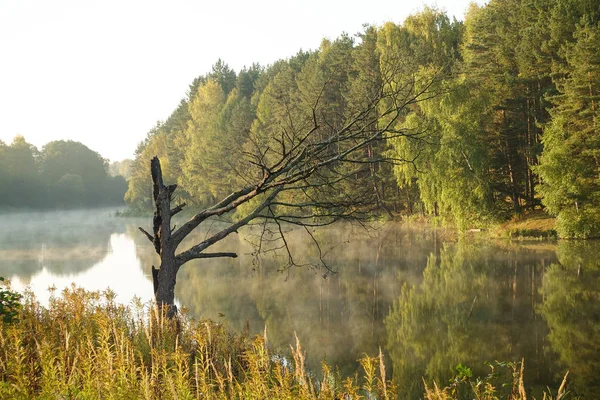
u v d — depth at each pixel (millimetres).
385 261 31531
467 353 14820
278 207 44312
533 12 49906
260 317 19297
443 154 41219
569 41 42844
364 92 39906
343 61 60031
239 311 20344
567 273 25062
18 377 5035
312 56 83562
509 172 46469
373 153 54875
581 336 15961
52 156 143875
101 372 5434
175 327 9078
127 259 37969
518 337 16156
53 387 5035
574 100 36875
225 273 29672
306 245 39906
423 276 26484
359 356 14477
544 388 12211
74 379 5566
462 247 35344
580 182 35812
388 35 54000
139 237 57875
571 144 36688
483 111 42344
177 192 94125
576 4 44531
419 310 19844
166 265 10273
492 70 48406
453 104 41188
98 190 148750
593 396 11617
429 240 39781
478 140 42812
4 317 7488
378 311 19844
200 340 6215
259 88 100875
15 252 43344
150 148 116438
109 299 9969
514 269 26828
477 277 25375
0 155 120125
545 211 41812
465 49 56500
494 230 41094
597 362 13758
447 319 18422
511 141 45469
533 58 44750
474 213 42125
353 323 18125
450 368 13562
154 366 6039
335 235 45188
